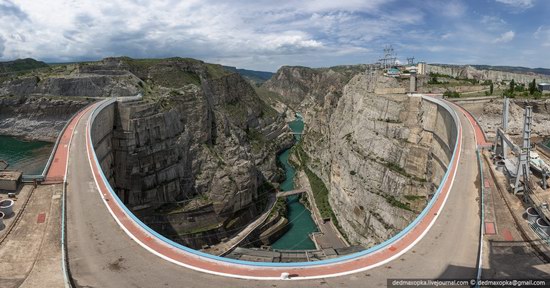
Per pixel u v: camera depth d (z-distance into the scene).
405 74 109.25
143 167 94.56
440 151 80.50
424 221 48.97
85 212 49.97
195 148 109.12
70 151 70.81
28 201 52.41
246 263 39.31
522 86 119.62
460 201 53.72
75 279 36.47
